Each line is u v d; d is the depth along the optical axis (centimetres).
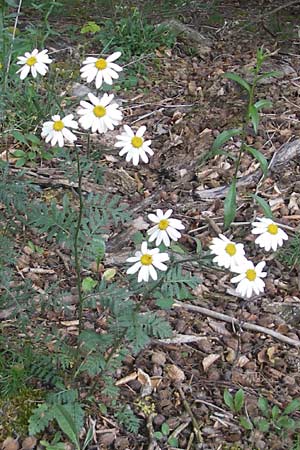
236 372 60
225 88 101
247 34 119
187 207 79
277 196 81
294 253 71
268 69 106
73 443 52
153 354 60
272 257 72
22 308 56
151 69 106
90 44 110
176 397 57
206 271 69
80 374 56
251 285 42
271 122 93
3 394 54
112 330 50
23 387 54
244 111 94
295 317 66
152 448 52
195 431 54
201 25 121
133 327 46
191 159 87
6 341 56
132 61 105
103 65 45
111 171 82
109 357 51
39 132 84
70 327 60
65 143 84
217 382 58
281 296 68
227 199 66
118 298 50
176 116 95
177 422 54
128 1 123
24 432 52
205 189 82
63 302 58
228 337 63
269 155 87
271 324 65
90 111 42
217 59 111
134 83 101
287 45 116
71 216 52
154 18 119
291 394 58
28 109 83
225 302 67
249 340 63
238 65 108
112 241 71
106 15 119
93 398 54
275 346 62
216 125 93
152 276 42
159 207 78
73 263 54
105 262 68
